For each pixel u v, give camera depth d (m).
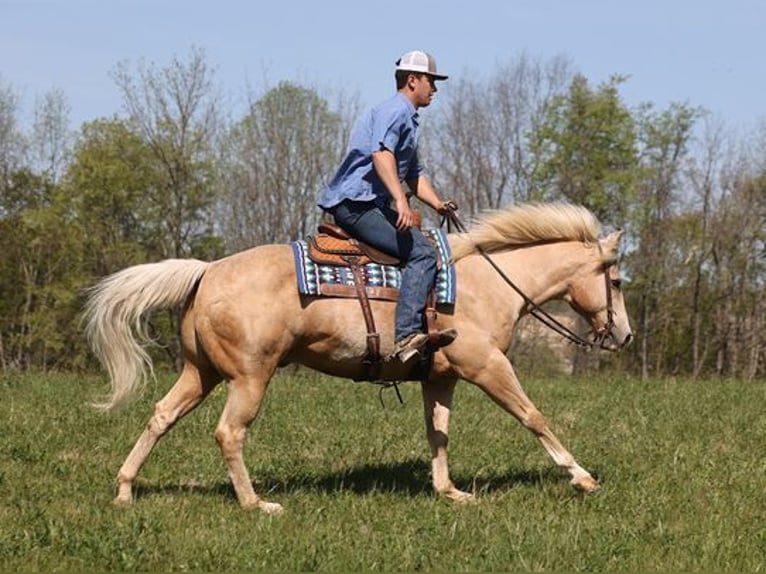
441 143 48.44
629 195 47.03
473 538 7.67
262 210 45.84
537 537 7.60
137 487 9.58
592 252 9.56
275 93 45.44
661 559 7.32
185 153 45.91
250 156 45.97
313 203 45.97
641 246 48.03
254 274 8.55
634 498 9.05
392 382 9.26
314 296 8.56
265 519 8.00
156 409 8.94
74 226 49.72
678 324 49.00
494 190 48.34
